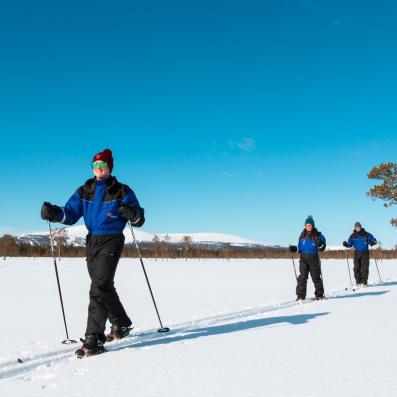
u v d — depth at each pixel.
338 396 2.93
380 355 4.09
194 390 3.09
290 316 6.61
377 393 2.98
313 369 3.61
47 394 3.04
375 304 7.95
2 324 6.26
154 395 3.00
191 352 4.27
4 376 3.70
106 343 4.87
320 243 9.14
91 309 4.48
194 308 7.88
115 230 4.67
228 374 3.48
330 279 16.31
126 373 3.55
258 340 4.81
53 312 7.47
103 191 4.68
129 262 29.69
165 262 30.53
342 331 5.29
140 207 4.69
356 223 13.08
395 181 34.97
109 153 4.76
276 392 3.03
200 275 17.45
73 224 4.75
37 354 4.38
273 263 30.64
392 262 30.88
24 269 20.47
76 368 3.73
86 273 17.84
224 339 4.90
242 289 11.70
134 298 9.54
